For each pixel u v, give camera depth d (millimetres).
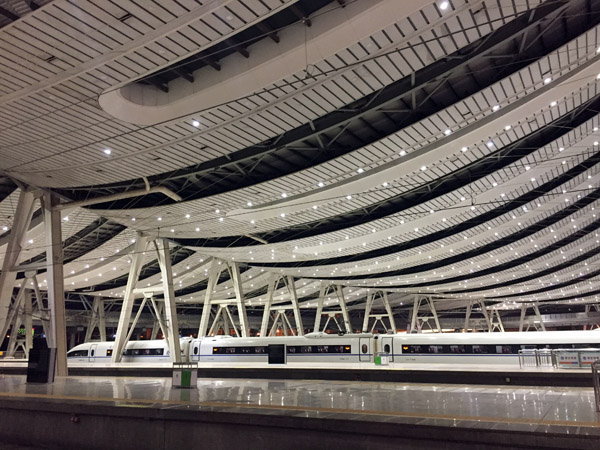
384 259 46500
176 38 11562
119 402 12211
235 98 14586
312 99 15266
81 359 43031
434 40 12984
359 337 34500
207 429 10266
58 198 25266
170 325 34469
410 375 21469
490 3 11859
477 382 20062
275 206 27219
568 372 18844
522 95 17297
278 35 13227
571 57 15398
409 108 18562
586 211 37375
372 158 20734
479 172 27125
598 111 20922
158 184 24031
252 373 25250
